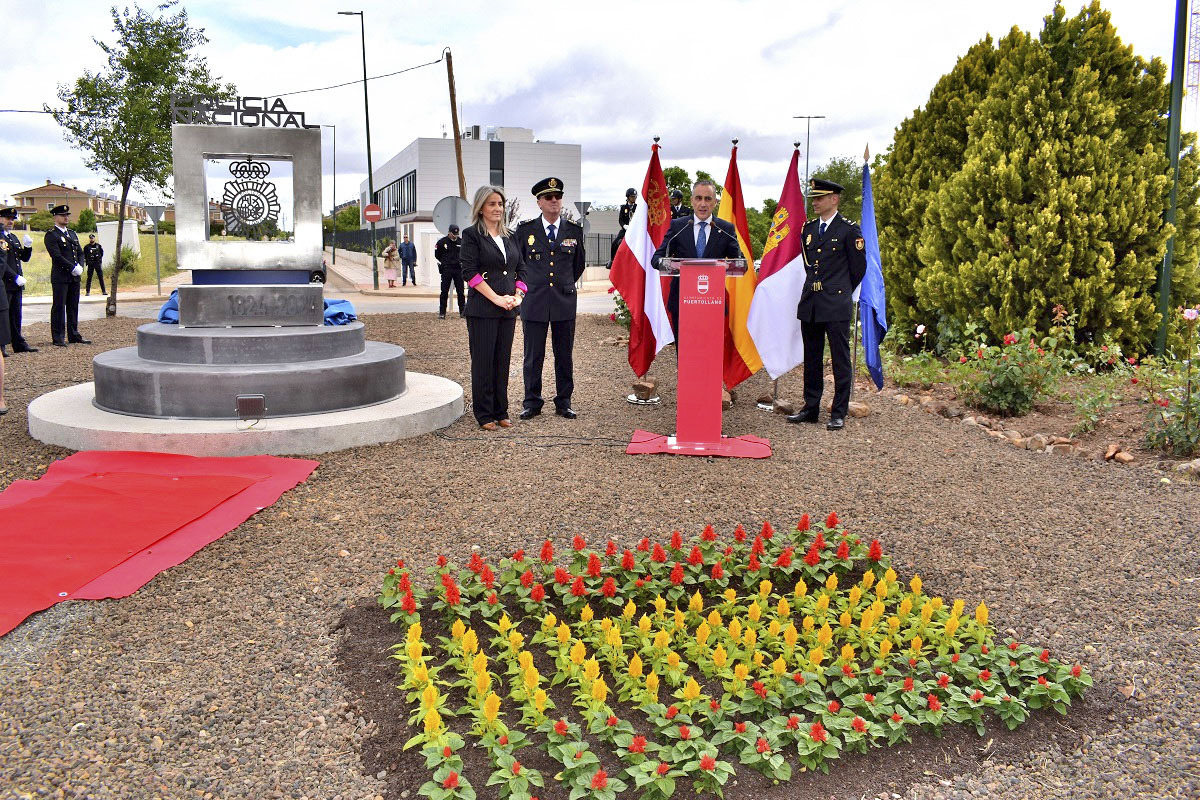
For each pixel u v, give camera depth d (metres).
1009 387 8.26
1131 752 3.15
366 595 4.39
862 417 8.22
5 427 7.59
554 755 2.94
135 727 3.23
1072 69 10.82
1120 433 7.41
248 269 8.55
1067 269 10.29
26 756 3.04
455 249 18.20
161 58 18.16
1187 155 10.80
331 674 3.62
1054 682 3.45
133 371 7.13
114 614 4.12
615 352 12.70
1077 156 10.50
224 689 3.50
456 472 6.37
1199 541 5.00
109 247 33.56
